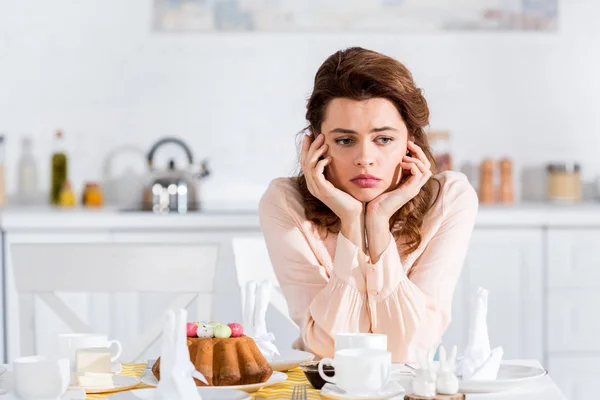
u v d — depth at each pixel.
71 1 4.05
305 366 1.38
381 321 1.67
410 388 1.33
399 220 1.86
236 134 4.11
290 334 3.32
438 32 4.10
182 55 4.08
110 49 4.07
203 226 3.50
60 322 3.47
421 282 1.81
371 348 1.32
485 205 3.81
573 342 3.58
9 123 4.06
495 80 4.13
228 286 3.49
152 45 4.07
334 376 1.28
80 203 4.08
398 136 1.74
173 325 1.22
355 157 1.71
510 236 3.55
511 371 1.43
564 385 3.58
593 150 4.18
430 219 1.88
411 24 4.09
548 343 3.57
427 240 1.86
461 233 1.88
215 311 3.49
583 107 4.16
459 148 4.12
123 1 4.05
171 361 1.21
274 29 4.08
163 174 3.75
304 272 1.85
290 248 1.87
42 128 4.07
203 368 1.33
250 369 1.34
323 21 4.08
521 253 3.55
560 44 4.14
